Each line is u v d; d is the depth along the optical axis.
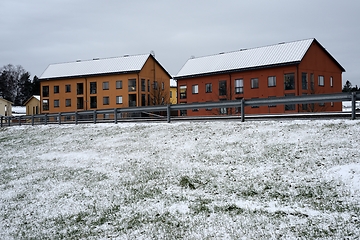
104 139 18.75
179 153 13.48
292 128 13.96
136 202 9.58
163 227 7.80
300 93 46.59
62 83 70.75
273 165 10.65
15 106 117.31
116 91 65.06
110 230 8.21
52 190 12.01
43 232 8.86
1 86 130.12
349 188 8.34
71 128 24.81
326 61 50.78
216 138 14.54
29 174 14.59
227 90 53.25
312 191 8.54
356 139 11.56
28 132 27.19
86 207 9.91
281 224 7.11
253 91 50.66
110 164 13.80
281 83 47.84
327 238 6.38
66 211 9.94
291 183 9.20
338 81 52.66
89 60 71.56
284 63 46.97
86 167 14.05
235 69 51.78
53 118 51.34
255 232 6.93
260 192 8.97
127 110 22.94
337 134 12.37
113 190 10.85
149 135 17.47
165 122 20.78
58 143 20.34
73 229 8.68
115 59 68.62
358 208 7.37
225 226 7.36
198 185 10.10
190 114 55.50
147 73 65.88
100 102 66.62
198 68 57.56
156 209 8.87
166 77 70.81
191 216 8.11
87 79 67.94
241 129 15.16
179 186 10.25
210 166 11.47
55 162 15.88
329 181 8.89
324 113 17.05
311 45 48.56
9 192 12.68
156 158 13.41
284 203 8.14
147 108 21.55
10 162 17.55
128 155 14.60
